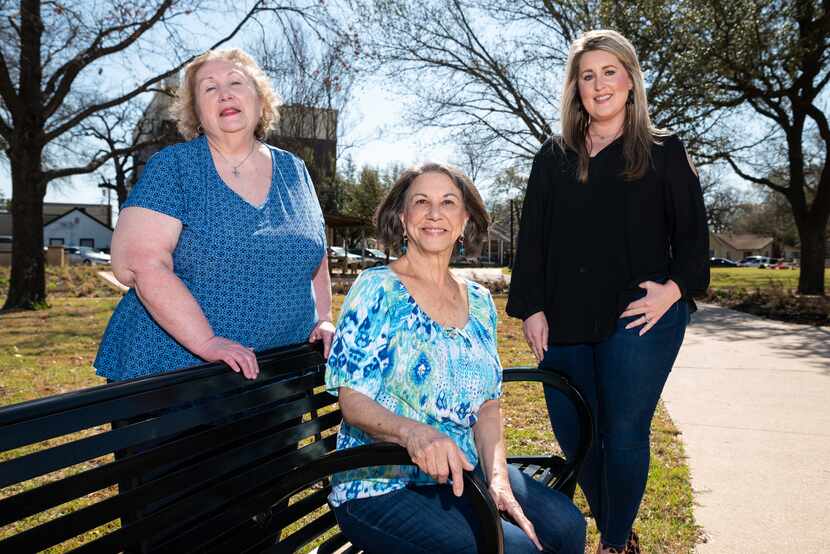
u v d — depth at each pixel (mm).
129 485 1590
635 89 2516
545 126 20531
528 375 2455
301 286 2293
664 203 2539
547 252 2701
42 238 15305
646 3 16031
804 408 5418
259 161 2277
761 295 16562
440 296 2127
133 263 1940
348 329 1923
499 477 1981
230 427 1795
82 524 1377
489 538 1595
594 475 2715
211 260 2066
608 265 2539
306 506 2115
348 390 1889
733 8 16125
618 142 2570
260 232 2135
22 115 15000
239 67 2242
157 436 1558
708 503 3461
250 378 1826
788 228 75938
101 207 74188
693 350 8609
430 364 1976
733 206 60562
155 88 15305
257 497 1775
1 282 19609
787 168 22188
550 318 2666
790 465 4020
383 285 1980
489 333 2199
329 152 27000
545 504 2010
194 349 1874
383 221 2252
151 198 1979
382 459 1618
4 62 14531
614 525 2568
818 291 20109
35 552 1289
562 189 2641
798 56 17516
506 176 21406
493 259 57219
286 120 23062
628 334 2498
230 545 1836
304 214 2330
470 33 20000
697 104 16922
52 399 1302
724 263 83562
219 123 2135
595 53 2494
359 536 1877
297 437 2082
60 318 12914
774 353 8305
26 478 1251
